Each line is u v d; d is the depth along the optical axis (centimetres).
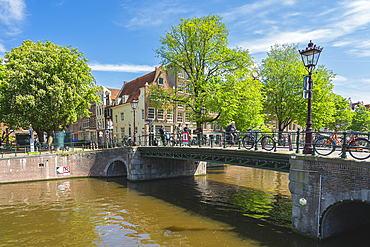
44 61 2358
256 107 2336
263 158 1064
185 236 975
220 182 2097
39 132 2973
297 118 2488
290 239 897
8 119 2520
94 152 2336
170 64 2222
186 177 2356
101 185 1962
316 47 846
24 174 2058
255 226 1068
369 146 736
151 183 2053
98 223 1130
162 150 1809
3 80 2350
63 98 2359
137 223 1127
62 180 2167
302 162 884
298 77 2506
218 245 884
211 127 3609
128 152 2167
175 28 2156
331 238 862
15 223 1134
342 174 773
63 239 962
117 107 3800
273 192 1716
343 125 3778
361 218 1002
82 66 2622
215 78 2045
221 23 2114
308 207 866
